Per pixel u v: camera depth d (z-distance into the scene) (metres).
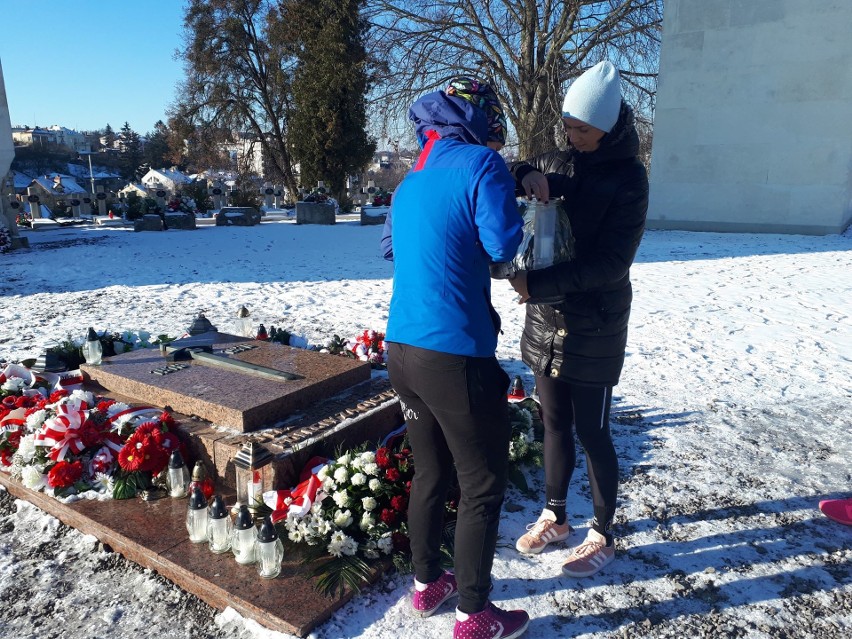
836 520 3.10
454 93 2.09
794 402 4.77
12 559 2.84
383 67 24.48
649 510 3.22
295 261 12.81
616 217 2.33
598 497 2.66
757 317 7.48
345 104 30.17
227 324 7.16
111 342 4.56
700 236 17.00
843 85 16.11
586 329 2.46
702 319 7.39
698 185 18.38
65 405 3.27
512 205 1.93
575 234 2.40
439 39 23.00
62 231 20.98
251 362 3.96
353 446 3.42
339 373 3.78
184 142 35.69
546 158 2.56
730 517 3.16
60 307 8.17
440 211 1.98
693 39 17.58
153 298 8.76
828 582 2.65
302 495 2.83
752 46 16.89
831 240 15.62
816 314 7.61
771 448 3.96
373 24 24.38
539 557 2.82
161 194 27.58
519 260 2.32
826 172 16.75
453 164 1.99
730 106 17.52
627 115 2.33
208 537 2.77
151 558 2.70
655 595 2.57
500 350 6.22
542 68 22.38
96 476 3.23
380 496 2.82
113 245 15.86
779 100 16.89
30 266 12.12
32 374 3.94
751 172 17.61
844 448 3.97
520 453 3.50
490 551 2.15
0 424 3.49
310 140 30.84
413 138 22.86
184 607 2.51
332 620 2.38
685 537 2.99
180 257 13.46
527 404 3.99
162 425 3.27
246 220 22.48
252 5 32.59
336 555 2.64
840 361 5.78
